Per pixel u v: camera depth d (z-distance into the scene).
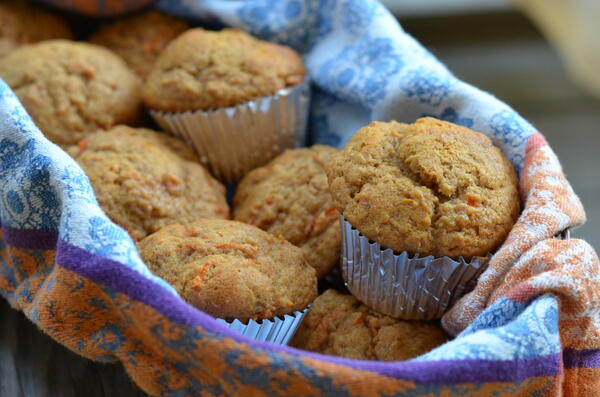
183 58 0.43
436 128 0.38
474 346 0.32
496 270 0.35
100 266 0.33
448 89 0.40
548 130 0.67
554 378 0.33
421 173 0.37
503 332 0.32
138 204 0.39
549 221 0.35
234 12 0.46
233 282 0.36
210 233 0.38
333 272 0.41
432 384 0.32
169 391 0.34
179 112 0.43
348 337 0.38
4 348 0.40
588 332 0.34
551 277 0.33
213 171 0.45
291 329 0.37
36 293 0.36
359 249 0.37
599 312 0.34
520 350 0.32
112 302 0.33
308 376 0.32
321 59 0.45
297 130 0.45
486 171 0.37
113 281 0.33
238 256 0.37
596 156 0.66
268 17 0.46
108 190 0.39
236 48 0.43
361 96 0.42
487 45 0.73
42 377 0.39
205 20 0.47
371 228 0.36
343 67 0.43
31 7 0.48
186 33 0.44
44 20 0.48
